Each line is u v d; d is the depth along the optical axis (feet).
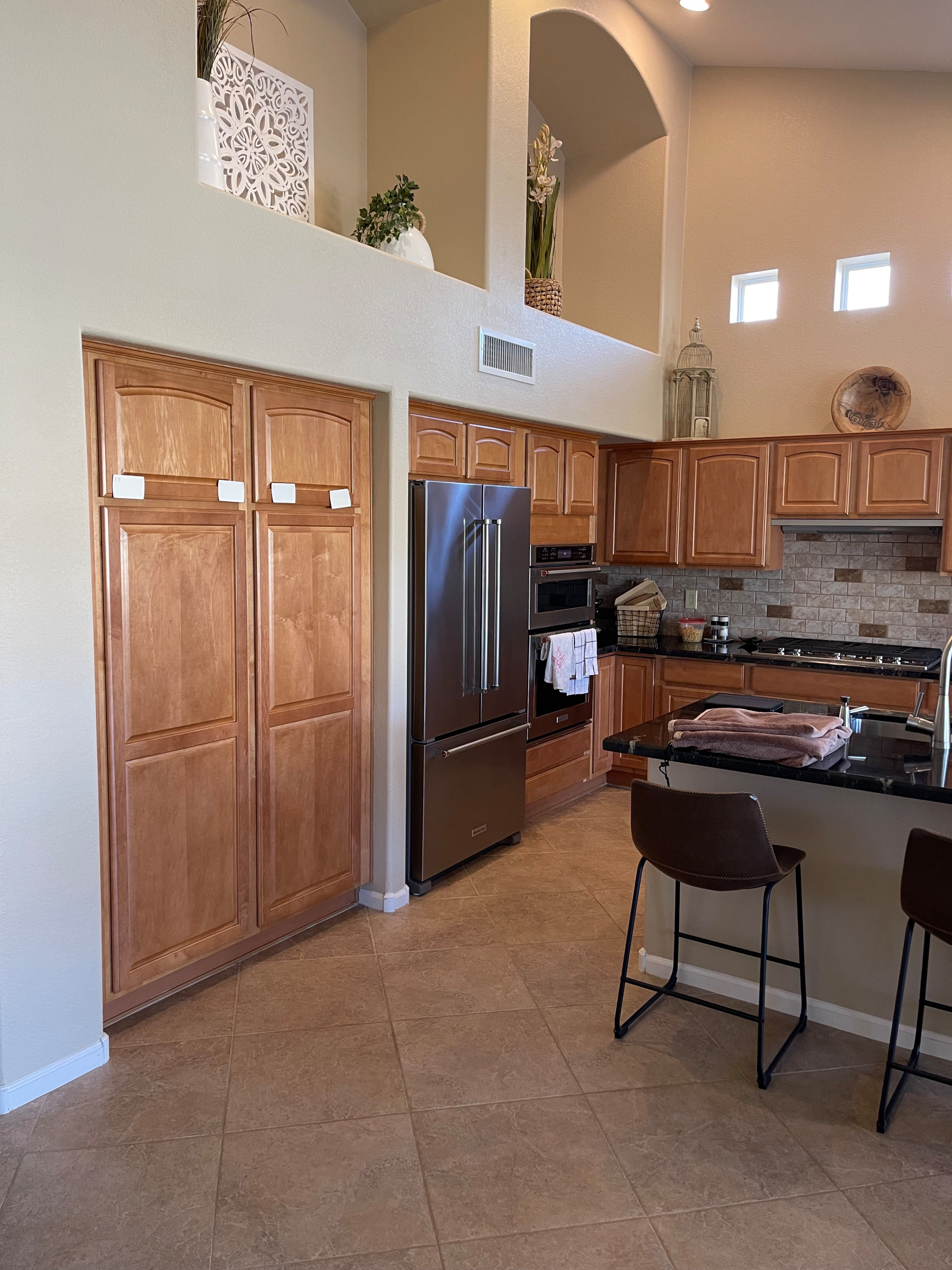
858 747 9.36
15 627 7.47
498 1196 6.86
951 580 16.40
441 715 12.32
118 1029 9.11
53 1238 6.39
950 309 16.03
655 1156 7.34
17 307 7.25
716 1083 8.34
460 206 12.84
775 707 11.27
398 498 11.44
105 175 7.80
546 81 16.56
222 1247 6.33
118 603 8.57
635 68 15.88
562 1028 9.24
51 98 7.36
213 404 9.29
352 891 12.07
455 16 12.64
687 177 18.25
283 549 10.27
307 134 12.57
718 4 14.80
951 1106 8.02
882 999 9.02
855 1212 6.73
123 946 8.98
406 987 10.03
